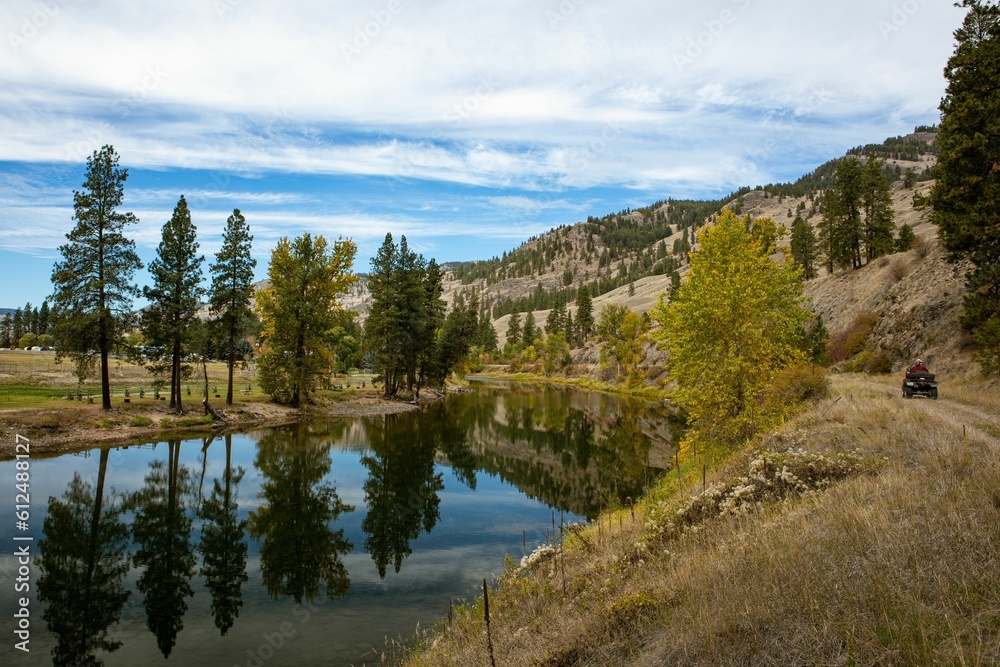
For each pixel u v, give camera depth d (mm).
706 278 20672
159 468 27062
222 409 41969
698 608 5730
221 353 45719
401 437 39094
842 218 62656
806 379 24422
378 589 14031
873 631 4305
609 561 10062
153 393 45906
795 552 6254
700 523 10094
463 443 37312
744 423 19297
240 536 18375
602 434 41219
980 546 5176
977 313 25078
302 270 46062
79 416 32875
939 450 9312
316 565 15789
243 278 43188
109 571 15219
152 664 10211
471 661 7391
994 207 24016
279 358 46625
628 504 19188
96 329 33562
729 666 4645
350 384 71250
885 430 12938
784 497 9820
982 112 24547
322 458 31172
